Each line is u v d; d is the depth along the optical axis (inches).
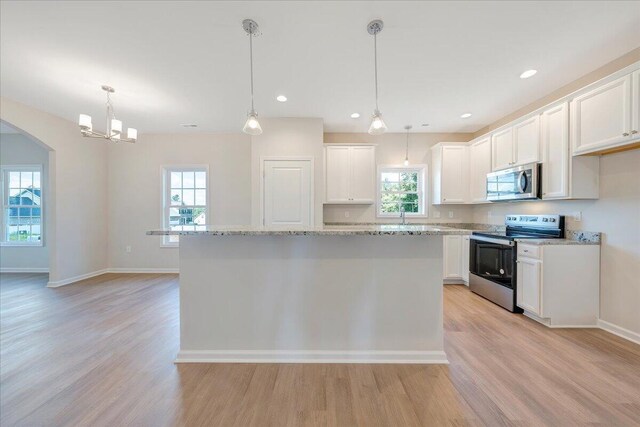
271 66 106.8
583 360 83.7
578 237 115.1
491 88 124.8
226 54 98.8
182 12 78.0
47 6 75.2
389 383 73.4
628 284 97.1
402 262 85.0
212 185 201.2
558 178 112.2
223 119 169.3
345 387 71.8
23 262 207.0
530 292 114.9
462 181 179.5
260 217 165.5
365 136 193.6
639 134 84.0
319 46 93.9
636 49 94.2
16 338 98.4
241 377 76.3
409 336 84.7
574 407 63.7
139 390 70.3
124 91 129.3
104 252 199.0
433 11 77.5
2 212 207.3
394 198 196.9
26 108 147.3
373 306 85.0
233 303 85.4
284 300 85.4
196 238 85.4
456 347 92.5
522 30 85.4
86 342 95.7
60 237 168.1
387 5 75.4
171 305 133.0
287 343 85.3
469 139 191.6
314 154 165.8
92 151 189.0
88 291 156.0
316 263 85.2
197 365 82.2
